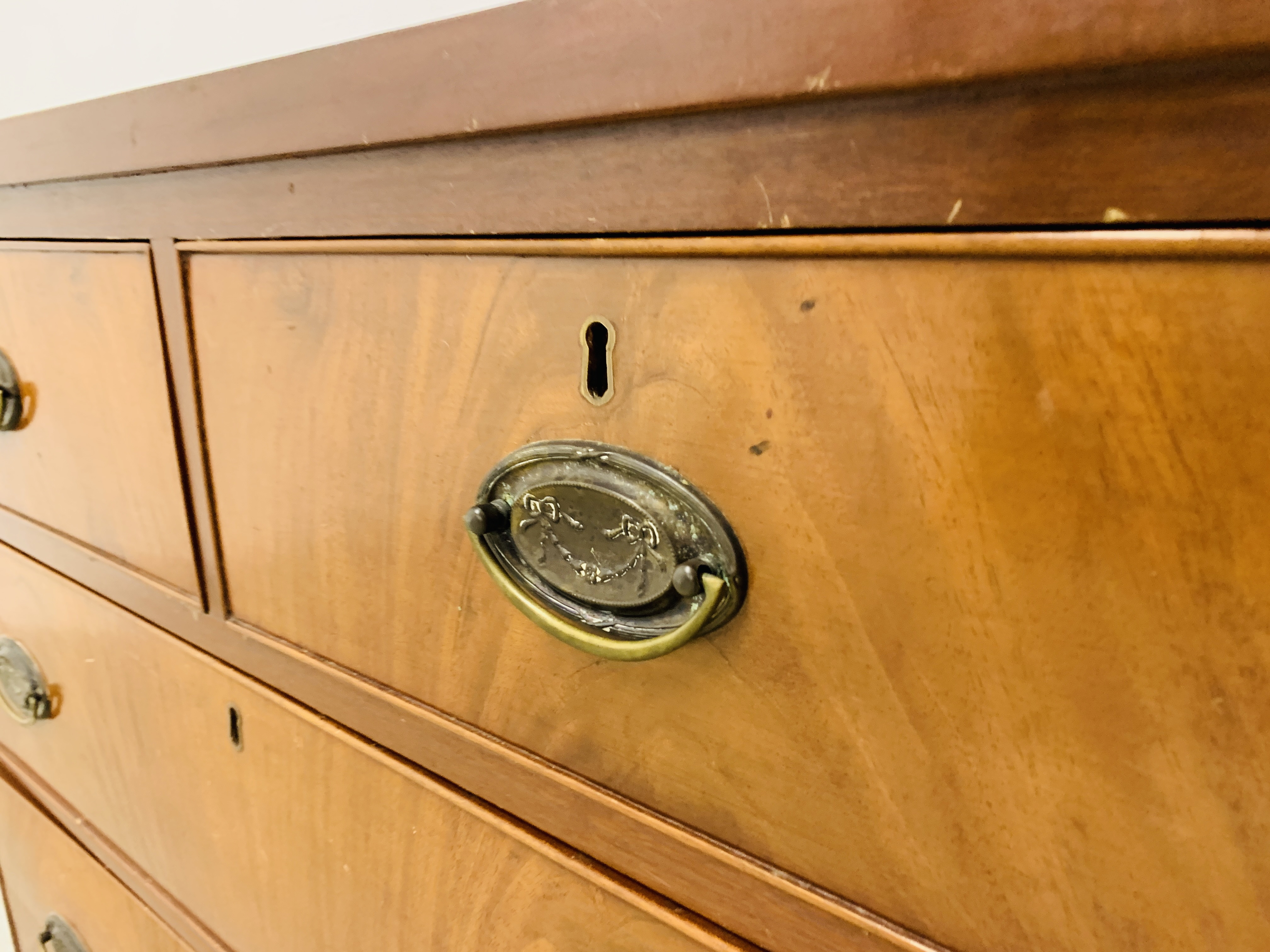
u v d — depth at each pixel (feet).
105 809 2.31
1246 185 0.60
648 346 0.92
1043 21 0.62
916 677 0.84
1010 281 0.71
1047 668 0.77
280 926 1.80
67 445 1.90
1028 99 0.66
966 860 0.86
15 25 2.36
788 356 0.84
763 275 0.83
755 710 0.96
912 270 0.75
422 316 1.12
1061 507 0.73
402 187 1.08
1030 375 0.72
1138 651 0.72
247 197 1.28
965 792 0.84
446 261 1.07
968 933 0.88
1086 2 0.60
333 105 1.08
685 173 0.85
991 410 0.74
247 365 1.40
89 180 1.54
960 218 0.71
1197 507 0.67
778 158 0.79
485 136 0.96
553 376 1.01
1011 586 0.77
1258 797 0.70
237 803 1.80
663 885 1.11
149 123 1.34
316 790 1.58
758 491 0.89
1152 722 0.73
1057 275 0.69
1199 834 0.73
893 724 0.87
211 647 1.73
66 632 2.18
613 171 0.89
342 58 1.05
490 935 1.35
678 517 0.95
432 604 1.26
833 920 0.97
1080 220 0.67
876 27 0.68
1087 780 0.77
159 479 1.68
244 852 1.83
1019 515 0.75
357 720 1.45
